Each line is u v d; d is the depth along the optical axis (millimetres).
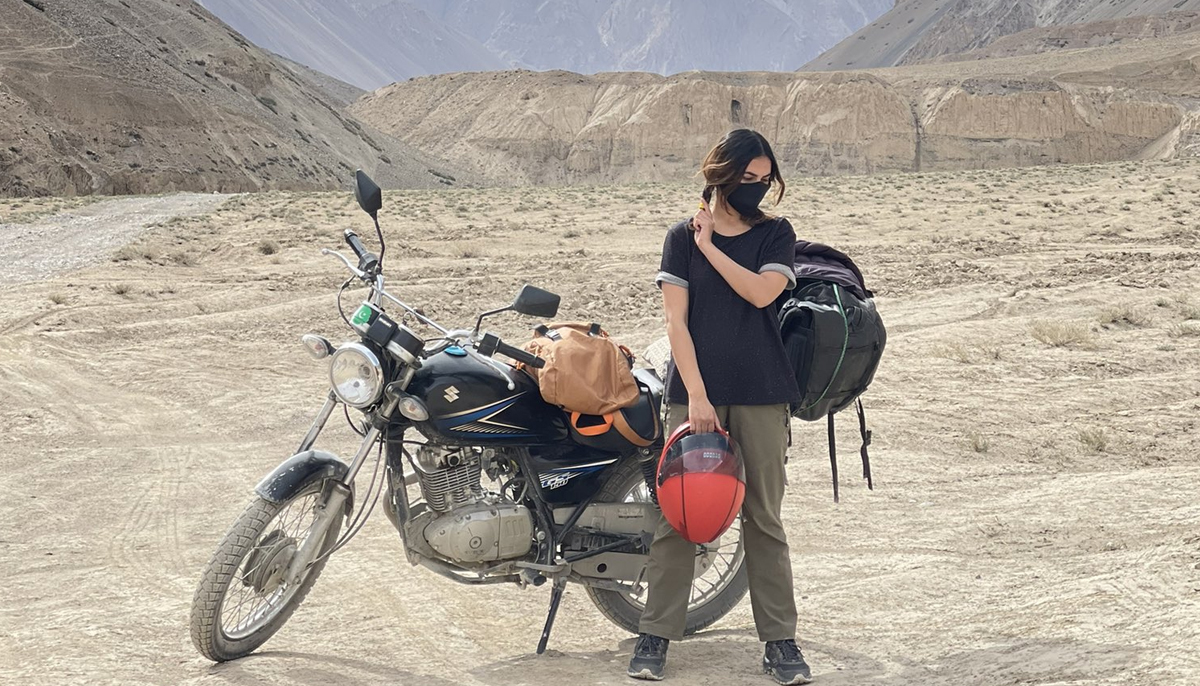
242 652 4844
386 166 134125
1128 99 169250
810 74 178750
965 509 7211
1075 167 61625
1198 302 15406
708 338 4422
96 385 11633
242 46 145750
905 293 17344
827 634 5062
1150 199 35750
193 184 91000
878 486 7801
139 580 6125
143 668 4699
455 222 32094
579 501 4875
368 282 4711
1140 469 8102
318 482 4785
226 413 10453
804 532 6797
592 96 187625
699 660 4793
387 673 4625
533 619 5445
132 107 96312
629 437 4730
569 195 47188
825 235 27828
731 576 5293
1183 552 5488
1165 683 3826
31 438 9570
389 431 4691
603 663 4758
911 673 4465
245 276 20500
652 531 4922
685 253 4457
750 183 4328
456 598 5734
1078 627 4660
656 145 171500
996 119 167375
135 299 17344
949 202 37781
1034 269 19719
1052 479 7895
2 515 7426
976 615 5145
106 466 8727
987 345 12812
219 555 4523
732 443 4363
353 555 6488
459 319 15398
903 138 166500
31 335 13984
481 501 4719
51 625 5316
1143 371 11602
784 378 4426
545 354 4727
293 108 130375
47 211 35875
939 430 9312
